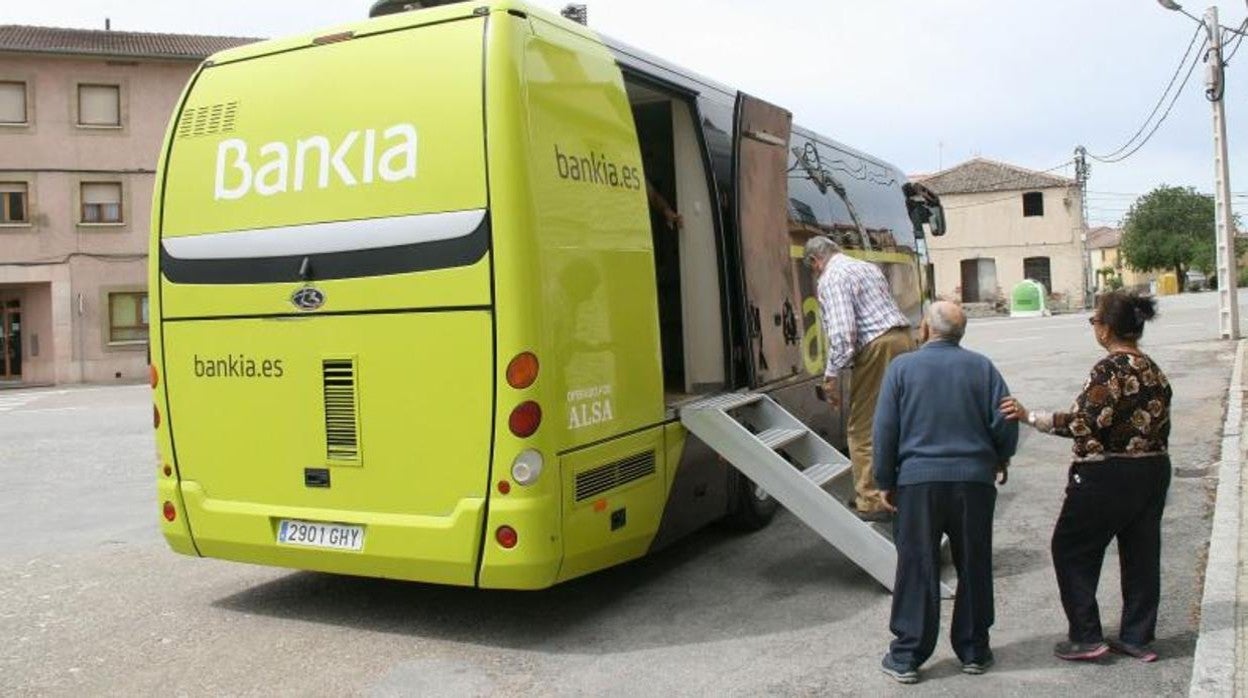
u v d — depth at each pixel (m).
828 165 9.65
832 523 6.02
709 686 4.80
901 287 11.36
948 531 4.78
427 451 5.23
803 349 8.19
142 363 34.56
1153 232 70.56
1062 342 24.52
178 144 5.95
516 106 5.09
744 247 7.12
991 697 4.56
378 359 5.33
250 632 5.79
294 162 5.57
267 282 5.61
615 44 6.29
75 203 33.72
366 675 5.07
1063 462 9.91
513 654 5.30
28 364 33.97
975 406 4.75
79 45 34.12
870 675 4.87
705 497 6.72
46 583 6.94
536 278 5.06
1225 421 11.29
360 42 5.50
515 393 5.02
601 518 5.46
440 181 5.17
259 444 5.70
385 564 5.36
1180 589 5.87
